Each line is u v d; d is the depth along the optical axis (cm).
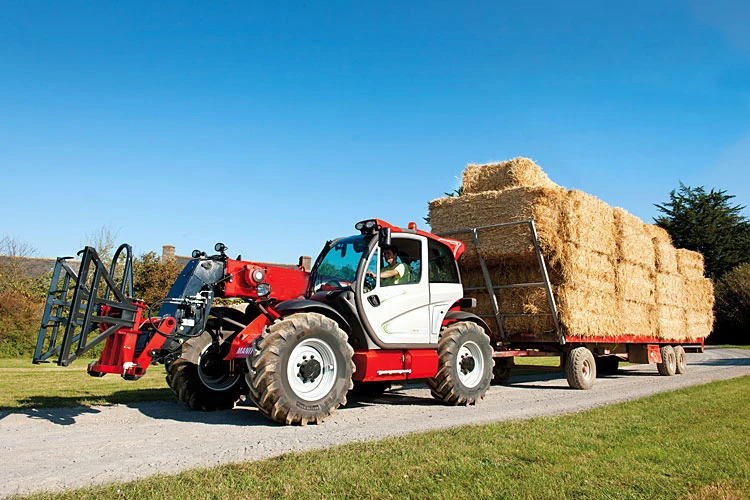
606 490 334
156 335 600
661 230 1212
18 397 731
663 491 334
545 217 866
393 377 657
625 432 506
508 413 651
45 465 393
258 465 378
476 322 804
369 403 755
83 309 665
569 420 568
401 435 496
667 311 1212
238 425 559
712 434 499
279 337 550
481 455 409
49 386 869
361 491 325
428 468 372
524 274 930
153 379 991
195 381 655
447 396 716
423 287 715
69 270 576
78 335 552
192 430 527
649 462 398
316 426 554
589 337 962
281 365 546
